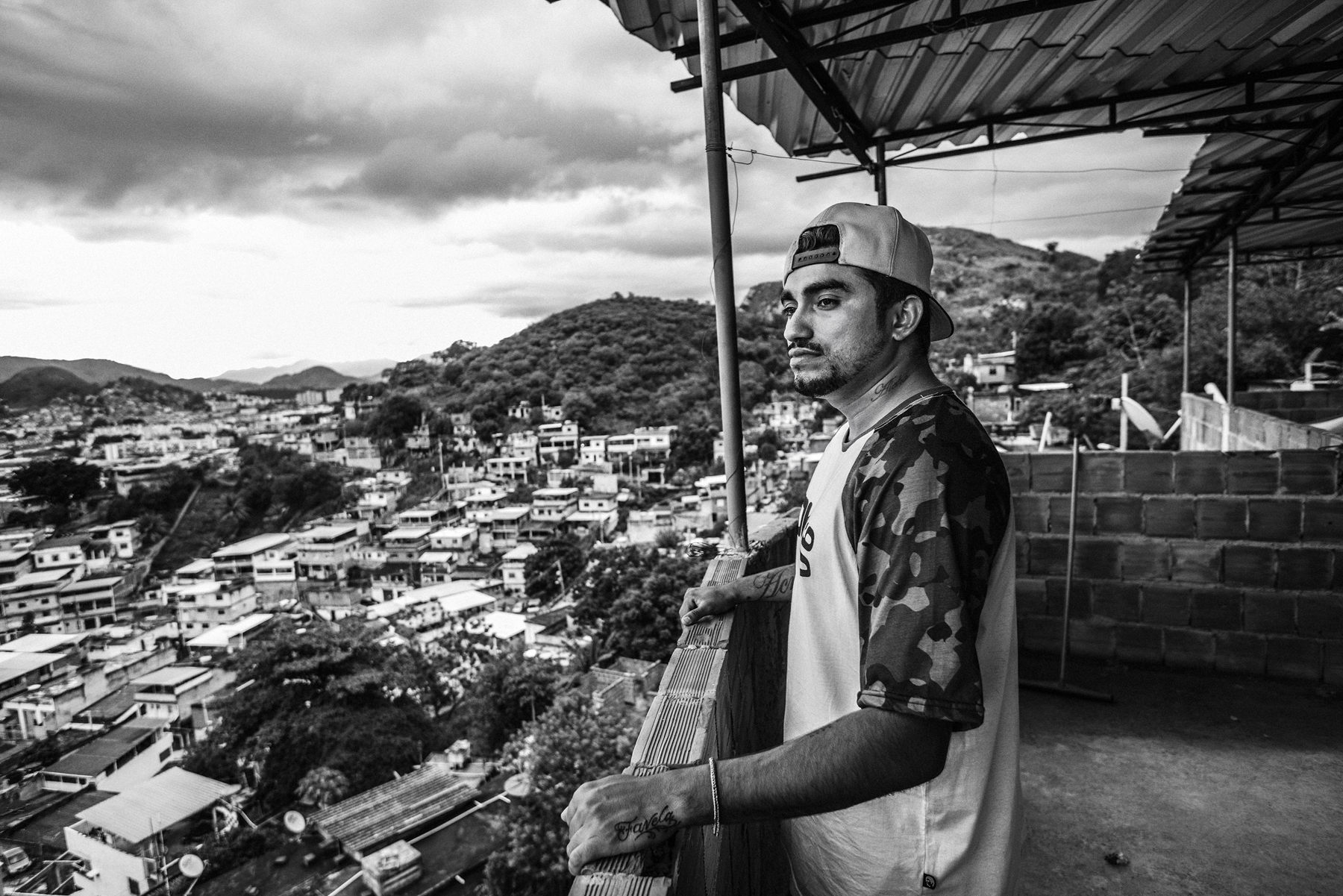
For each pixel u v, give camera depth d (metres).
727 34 2.64
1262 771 2.59
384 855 17.47
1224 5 2.88
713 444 79.94
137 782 30.75
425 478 95.50
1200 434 9.84
